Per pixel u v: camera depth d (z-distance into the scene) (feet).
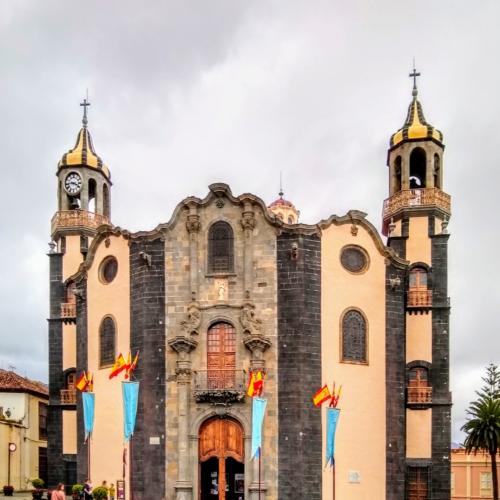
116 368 144.87
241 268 146.92
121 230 157.28
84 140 199.52
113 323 156.35
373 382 148.36
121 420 151.33
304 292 143.95
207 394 140.77
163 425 143.43
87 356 162.09
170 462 141.79
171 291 148.36
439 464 158.51
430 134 176.14
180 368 143.02
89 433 150.61
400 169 179.11
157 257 150.30
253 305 144.56
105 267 161.99
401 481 146.92
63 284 188.55
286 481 137.80
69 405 179.93
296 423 139.23
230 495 143.02
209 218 149.59
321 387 142.61
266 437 140.05
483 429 204.44
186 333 144.66
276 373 142.00
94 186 199.31
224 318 145.18
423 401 160.97
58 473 177.88
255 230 147.64
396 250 171.22
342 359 146.20
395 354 151.43
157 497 140.77
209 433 142.92
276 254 146.10
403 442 148.87
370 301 151.33
